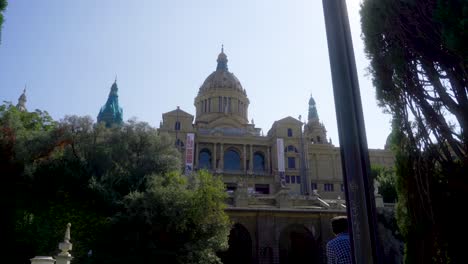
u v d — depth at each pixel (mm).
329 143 106688
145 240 33812
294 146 93375
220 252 47031
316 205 51531
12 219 35188
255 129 105938
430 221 8531
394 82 9453
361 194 4008
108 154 42219
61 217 36219
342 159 4281
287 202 48344
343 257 5332
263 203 49562
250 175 86250
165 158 44688
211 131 93875
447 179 8633
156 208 34125
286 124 94688
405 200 9258
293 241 52562
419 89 9148
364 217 3916
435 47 8672
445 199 8578
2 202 35562
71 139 41531
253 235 45031
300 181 89812
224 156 92375
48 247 34406
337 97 4461
